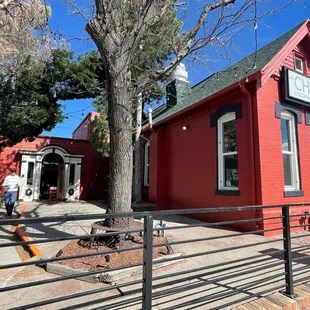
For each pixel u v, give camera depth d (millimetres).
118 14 4656
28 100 10258
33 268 3775
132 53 4777
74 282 3297
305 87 7129
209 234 5973
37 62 9406
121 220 4379
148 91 9492
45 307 2639
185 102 10922
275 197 6152
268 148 6238
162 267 3797
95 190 16266
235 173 6992
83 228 6559
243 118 6590
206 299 2588
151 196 10898
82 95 11438
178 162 9367
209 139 7797
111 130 4668
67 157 15570
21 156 14539
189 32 5152
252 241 5305
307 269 3678
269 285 3158
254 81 6297
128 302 2367
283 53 6734
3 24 7672
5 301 2793
